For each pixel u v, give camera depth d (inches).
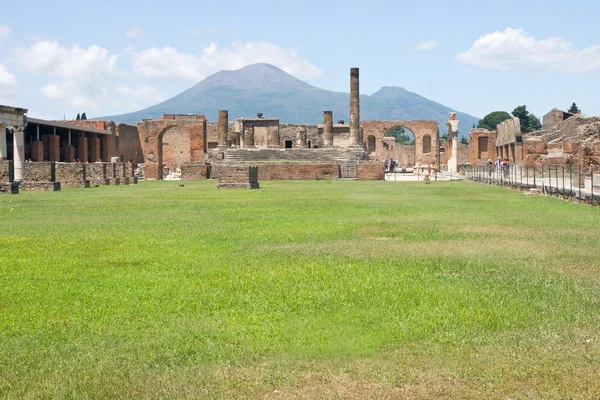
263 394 223.1
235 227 690.8
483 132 3248.0
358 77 2753.4
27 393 224.4
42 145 2390.5
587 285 381.4
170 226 703.7
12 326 301.4
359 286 377.7
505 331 290.0
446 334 285.1
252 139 3265.3
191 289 372.8
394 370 243.4
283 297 352.8
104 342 277.7
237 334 287.4
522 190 1455.5
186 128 2883.9
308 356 259.6
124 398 220.1
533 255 490.6
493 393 222.1
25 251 520.1
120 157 3196.4
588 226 684.7
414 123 3558.1
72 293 366.0
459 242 565.6
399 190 1509.6
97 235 623.8
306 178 2346.2
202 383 232.4
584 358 253.4
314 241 576.7
